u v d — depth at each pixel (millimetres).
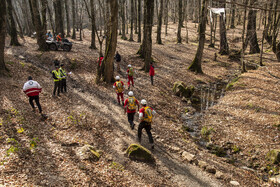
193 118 11062
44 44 17094
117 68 16625
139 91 13305
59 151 6156
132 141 7699
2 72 10789
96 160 6121
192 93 14672
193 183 5867
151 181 5695
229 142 8602
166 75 17719
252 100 11969
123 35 33812
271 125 9219
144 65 18094
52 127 7488
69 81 13156
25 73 12258
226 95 13961
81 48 21484
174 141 8359
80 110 9383
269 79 15062
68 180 5008
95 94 11828
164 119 10297
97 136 7664
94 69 16250
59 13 27172
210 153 8039
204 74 19281
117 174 5699
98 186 5047
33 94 7762
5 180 4387
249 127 9492
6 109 7594
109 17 12531
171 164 6656
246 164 7387
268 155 7430
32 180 4672
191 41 35188
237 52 25703
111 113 9758
